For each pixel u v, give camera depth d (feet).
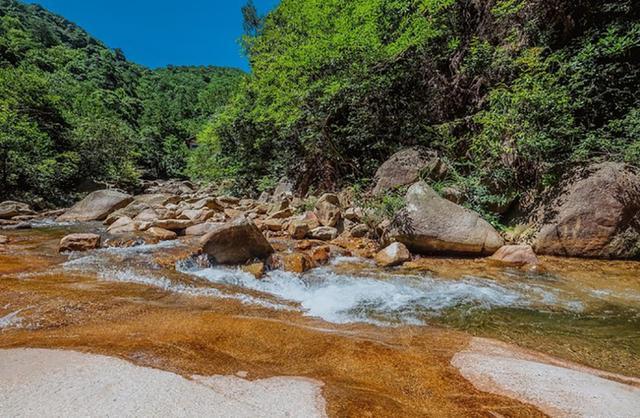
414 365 7.89
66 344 8.11
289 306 12.55
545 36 25.46
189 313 10.89
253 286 14.60
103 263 16.69
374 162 32.27
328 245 19.75
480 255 18.66
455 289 14.26
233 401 5.94
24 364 6.96
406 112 30.94
